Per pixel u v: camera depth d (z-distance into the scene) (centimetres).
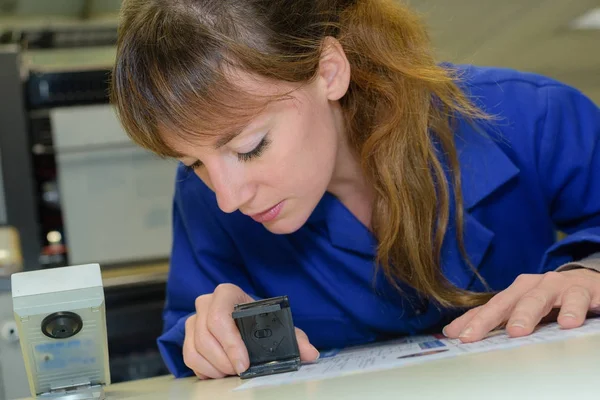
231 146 80
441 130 106
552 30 264
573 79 312
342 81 91
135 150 232
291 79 81
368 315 112
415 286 105
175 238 121
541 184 111
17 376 201
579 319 78
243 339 85
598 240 97
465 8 241
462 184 107
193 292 116
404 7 108
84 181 230
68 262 229
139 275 215
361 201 110
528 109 110
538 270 104
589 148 110
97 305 73
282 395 62
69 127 225
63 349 76
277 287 115
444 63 112
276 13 83
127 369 212
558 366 54
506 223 111
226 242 117
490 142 108
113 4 243
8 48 216
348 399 54
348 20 100
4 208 218
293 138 83
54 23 250
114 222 233
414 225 103
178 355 106
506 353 65
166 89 77
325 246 110
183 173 117
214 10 80
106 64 230
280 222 89
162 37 78
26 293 72
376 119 102
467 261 107
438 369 62
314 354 86
